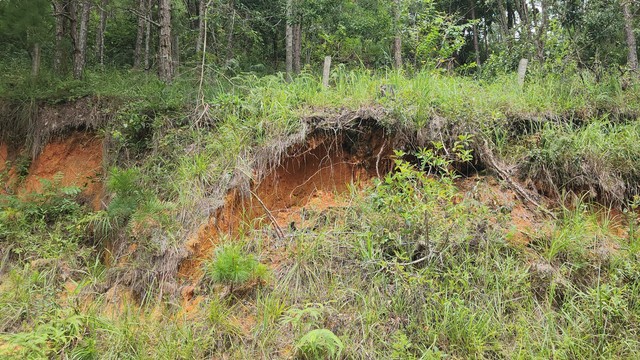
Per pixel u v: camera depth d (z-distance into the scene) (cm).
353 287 412
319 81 684
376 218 460
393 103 554
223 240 475
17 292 461
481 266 414
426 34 1052
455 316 373
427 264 415
